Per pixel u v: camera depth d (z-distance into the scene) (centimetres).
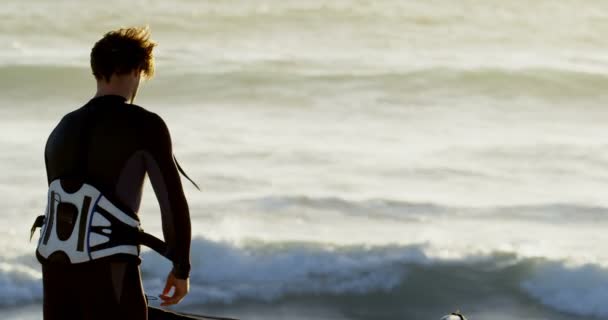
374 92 9744
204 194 5659
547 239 4844
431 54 12125
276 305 4031
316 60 11019
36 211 5241
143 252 4200
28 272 4103
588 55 12606
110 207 996
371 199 5525
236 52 11506
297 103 9306
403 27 13900
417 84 10050
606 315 4031
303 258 4366
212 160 6638
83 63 10062
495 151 7269
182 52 11344
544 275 4291
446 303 4091
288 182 6094
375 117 8825
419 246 4516
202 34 12825
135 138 1006
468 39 13500
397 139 7762
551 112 9450
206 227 4872
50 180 1023
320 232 4841
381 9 14662
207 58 10869
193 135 7550
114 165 1001
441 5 15262
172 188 1020
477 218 5256
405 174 6456
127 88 1037
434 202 5556
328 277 4247
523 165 6850
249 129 7925
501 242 4759
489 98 9900
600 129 8594
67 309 1025
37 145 6931
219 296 4066
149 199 5294
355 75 10181
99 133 1004
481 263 4406
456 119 8881
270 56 11156
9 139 7162
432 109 9288
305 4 14438
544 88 10100
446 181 6294
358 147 7325
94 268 994
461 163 6844
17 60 10144
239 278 4225
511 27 14400
